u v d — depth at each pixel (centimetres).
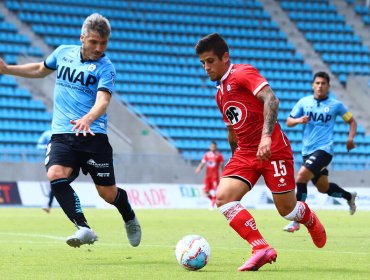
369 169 11319
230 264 2870
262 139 2497
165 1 14750
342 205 10362
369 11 16025
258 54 14525
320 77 5216
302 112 5309
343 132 13162
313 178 5503
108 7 14175
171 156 10469
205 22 14688
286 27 15238
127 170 10225
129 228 3272
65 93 2998
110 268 2728
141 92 12925
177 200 10375
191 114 12862
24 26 13075
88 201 9900
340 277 2450
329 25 15462
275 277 2420
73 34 13225
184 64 13762
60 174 2898
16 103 11706
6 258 3144
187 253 2595
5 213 7919
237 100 2656
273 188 2697
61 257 3189
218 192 2672
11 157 9931
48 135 8056
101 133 2998
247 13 15162
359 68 14912
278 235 4784
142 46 13812
